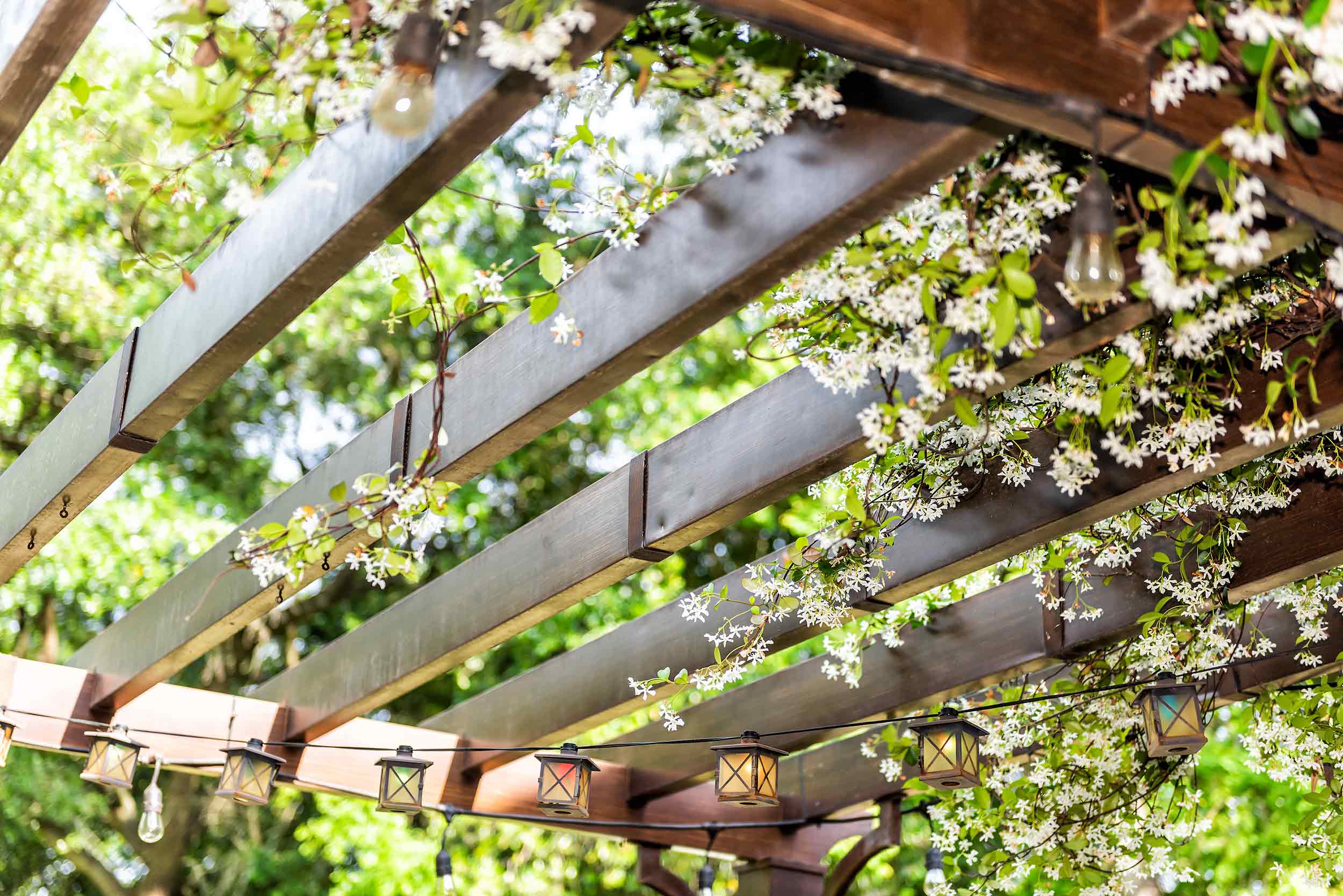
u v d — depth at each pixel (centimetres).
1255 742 312
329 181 197
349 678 361
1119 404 210
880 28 140
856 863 403
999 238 189
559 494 777
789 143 185
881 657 355
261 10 172
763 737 317
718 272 194
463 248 706
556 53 156
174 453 677
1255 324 220
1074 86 147
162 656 338
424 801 385
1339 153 162
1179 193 157
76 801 643
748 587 286
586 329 224
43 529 296
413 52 164
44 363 637
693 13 178
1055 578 309
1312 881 305
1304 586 282
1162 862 321
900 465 272
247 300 223
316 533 236
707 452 264
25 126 197
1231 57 157
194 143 184
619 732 646
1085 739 311
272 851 704
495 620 313
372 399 723
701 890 409
